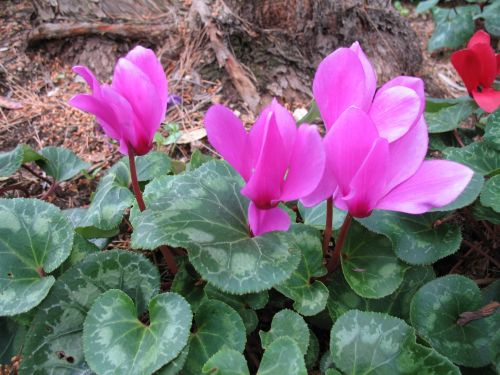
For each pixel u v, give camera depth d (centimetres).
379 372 20
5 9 56
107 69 49
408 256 24
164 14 48
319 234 24
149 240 20
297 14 44
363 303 24
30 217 24
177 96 44
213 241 20
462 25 57
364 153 17
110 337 21
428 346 20
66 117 44
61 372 21
